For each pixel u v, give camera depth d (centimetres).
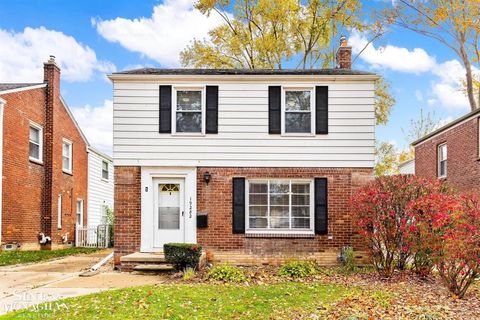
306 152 1426
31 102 2012
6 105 1786
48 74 2180
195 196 1413
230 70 1481
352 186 1416
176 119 1433
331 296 958
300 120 1442
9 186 1806
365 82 1431
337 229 1409
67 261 1636
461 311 838
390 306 865
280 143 1429
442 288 1068
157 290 962
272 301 899
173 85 1427
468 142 2005
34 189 2034
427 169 2506
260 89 1436
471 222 929
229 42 2795
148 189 1409
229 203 1416
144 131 1420
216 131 1426
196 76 1420
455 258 949
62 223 2295
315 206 1415
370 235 1254
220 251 1405
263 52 2758
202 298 902
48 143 2152
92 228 2556
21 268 1412
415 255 1207
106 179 3097
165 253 1248
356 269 1321
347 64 1677
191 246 1241
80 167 2591
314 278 1193
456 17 2556
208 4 2656
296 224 1429
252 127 1429
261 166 1423
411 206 1159
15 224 1859
